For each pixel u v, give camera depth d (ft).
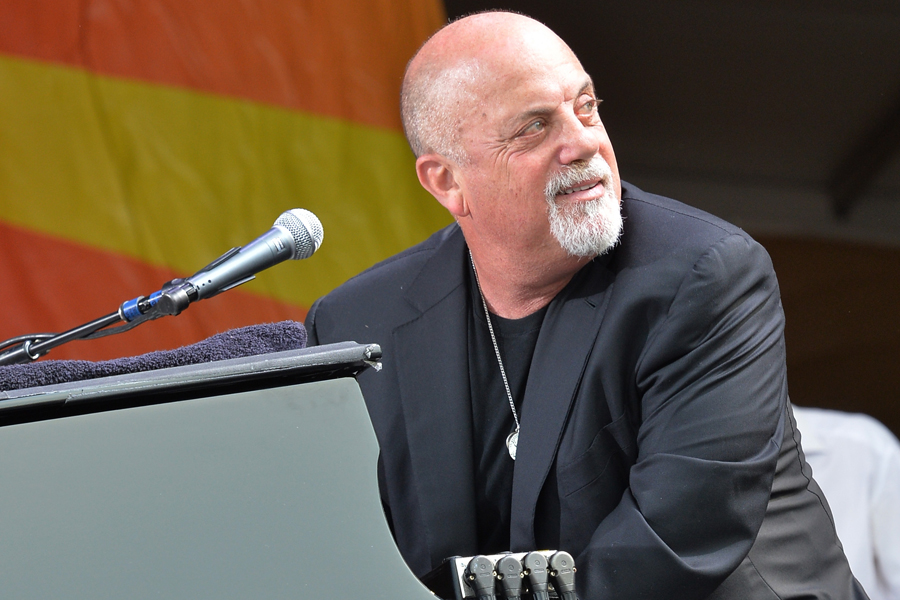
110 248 42.57
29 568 9.85
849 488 32.65
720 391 17.78
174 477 10.40
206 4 43.01
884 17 45.47
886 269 53.78
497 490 20.15
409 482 20.52
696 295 18.03
